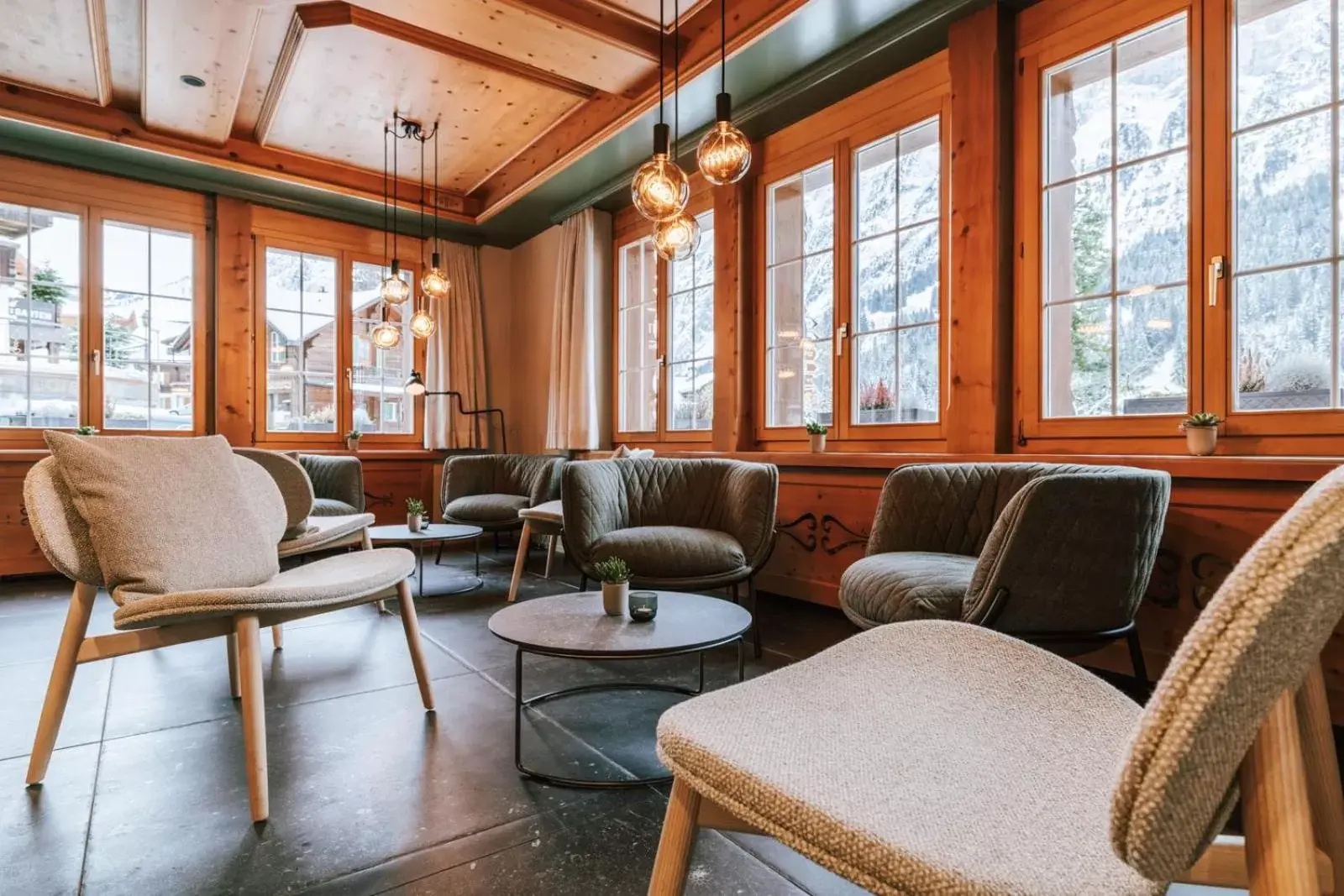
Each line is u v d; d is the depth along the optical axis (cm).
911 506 227
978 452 269
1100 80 250
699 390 432
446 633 282
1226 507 195
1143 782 40
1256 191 213
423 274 549
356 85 374
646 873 124
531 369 566
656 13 310
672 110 357
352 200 491
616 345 500
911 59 303
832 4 274
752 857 131
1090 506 157
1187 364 225
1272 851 41
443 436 536
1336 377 198
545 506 362
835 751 72
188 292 462
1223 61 219
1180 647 40
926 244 307
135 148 408
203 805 146
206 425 464
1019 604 158
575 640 156
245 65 340
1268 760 42
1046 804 63
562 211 510
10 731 184
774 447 373
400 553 196
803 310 363
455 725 188
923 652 91
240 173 445
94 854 128
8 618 306
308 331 506
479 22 297
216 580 162
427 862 126
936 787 66
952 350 279
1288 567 37
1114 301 244
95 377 429
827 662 92
